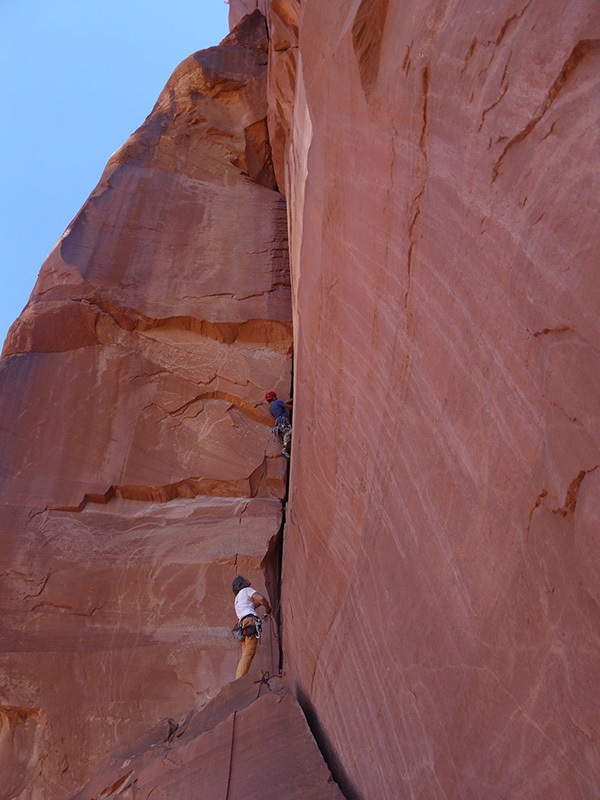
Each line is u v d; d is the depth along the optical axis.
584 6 2.09
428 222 3.33
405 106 3.61
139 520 8.17
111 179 11.15
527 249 2.37
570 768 2.12
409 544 3.46
